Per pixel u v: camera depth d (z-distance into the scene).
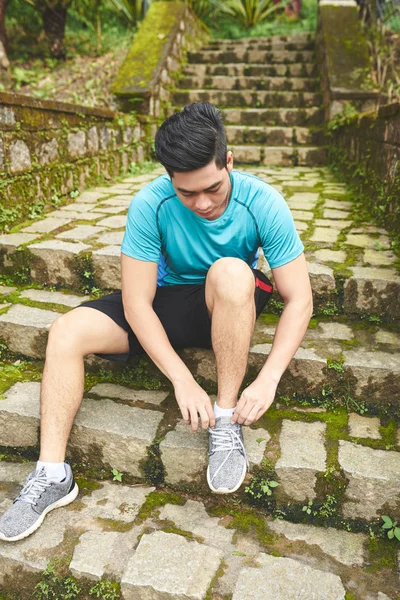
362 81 5.75
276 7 9.30
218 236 1.75
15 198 3.28
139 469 1.95
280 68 7.26
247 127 6.13
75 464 2.04
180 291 1.92
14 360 2.48
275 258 1.72
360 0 7.58
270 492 1.79
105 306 1.88
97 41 7.87
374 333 2.32
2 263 2.88
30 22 7.81
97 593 1.55
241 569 1.57
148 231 1.72
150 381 2.26
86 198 4.10
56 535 1.70
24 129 3.33
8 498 1.87
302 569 1.58
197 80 7.16
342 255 2.72
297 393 2.14
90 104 6.11
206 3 9.21
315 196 4.10
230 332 1.61
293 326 1.67
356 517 1.76
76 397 1.80
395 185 3.04
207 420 1.63
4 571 1.64
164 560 1.59
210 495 1.89
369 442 1.89
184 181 1.45
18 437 2.08
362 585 1.54
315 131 5.96
